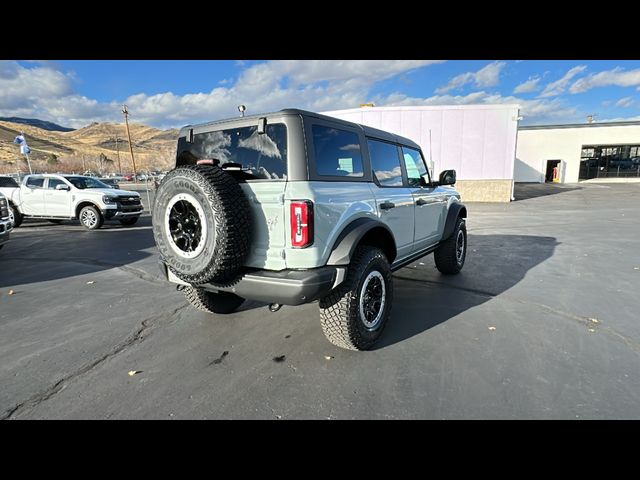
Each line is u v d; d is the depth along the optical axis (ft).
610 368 9.41
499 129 55.26
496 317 12.96
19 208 39.68
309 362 10.05
